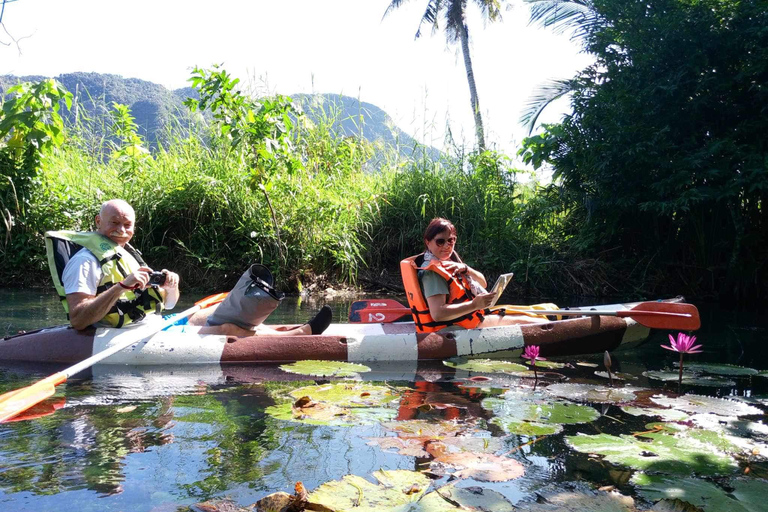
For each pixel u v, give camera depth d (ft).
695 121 26.96
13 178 23.59
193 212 25.38
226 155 27.02
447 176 29.96
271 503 5.35
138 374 10.37
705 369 11.40
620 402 8.96
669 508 5.41
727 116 26.76
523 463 6.45
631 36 27.09
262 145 23.75
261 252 24.39
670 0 26.27
